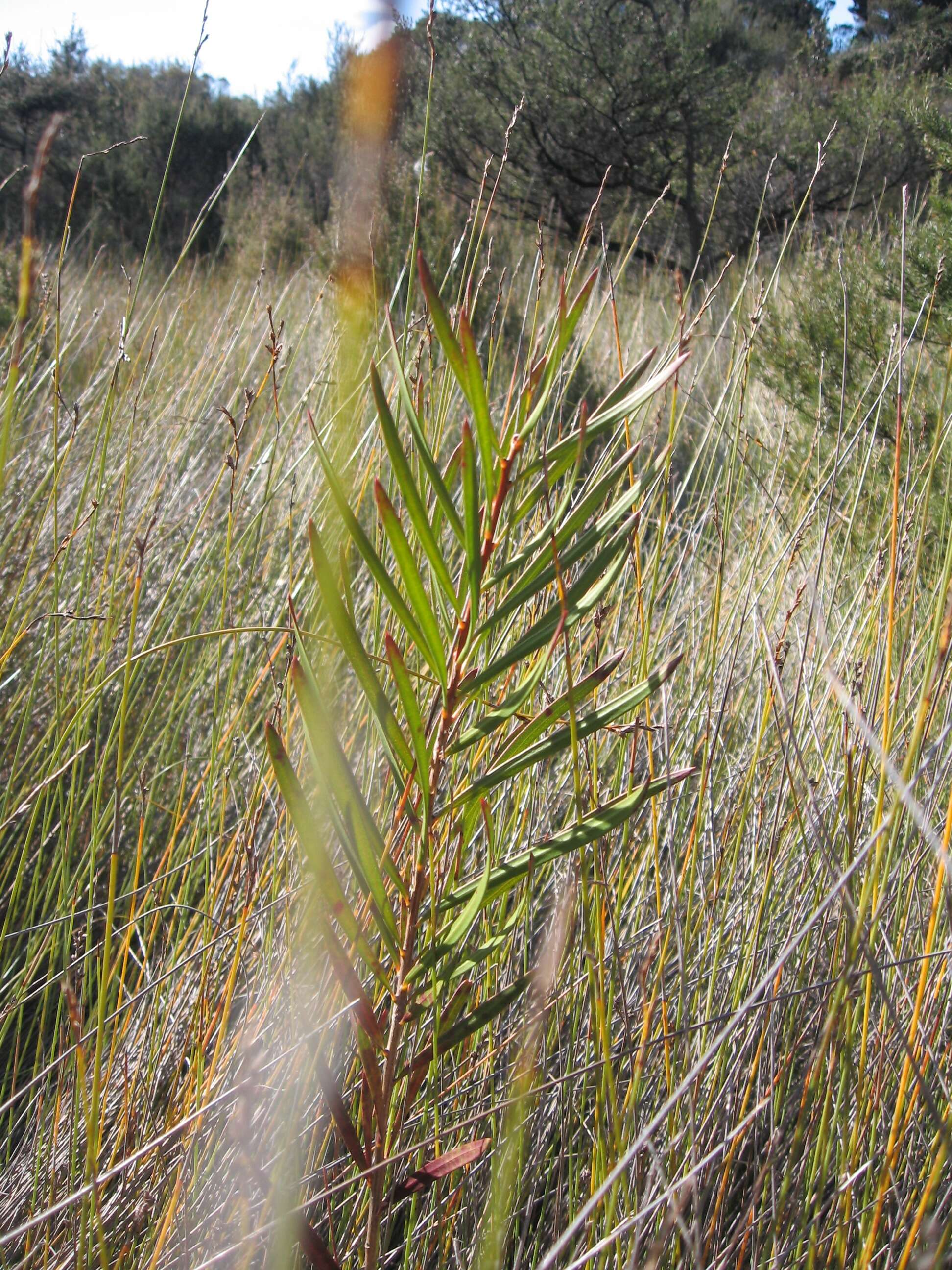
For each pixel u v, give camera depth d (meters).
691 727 0.91
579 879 0.55
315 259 3.14
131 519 1.38
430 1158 0.68
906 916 0.74
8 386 0.67
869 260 1.90
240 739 1.07
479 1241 0.65
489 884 0.52
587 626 0.84
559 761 0.94
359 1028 0.51
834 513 1.12
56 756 0.77
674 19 6.21
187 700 1.08
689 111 5.25
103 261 3.71
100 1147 0.71
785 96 5.98
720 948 0.77
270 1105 0.67
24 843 0.85
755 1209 0.67
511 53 5.50
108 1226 0.68
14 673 1.00
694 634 1.04
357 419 0.75
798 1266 0.66
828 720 0.90
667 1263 0.64
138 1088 0.73
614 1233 0.53
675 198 5.28
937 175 2.06
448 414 0.83
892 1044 0.69
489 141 5.50
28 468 1.37
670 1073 0.66
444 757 0.52
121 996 0.82
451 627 0.53
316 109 5.73
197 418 1.49
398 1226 0.75
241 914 0.78
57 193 5.94
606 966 0.74
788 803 0.83
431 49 0.57
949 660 0.73
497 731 0.70
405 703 0.48
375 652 0.79
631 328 2.72
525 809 0.76
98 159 6.51
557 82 5.27
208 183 7.23
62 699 0.95
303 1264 0.64
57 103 6.73
